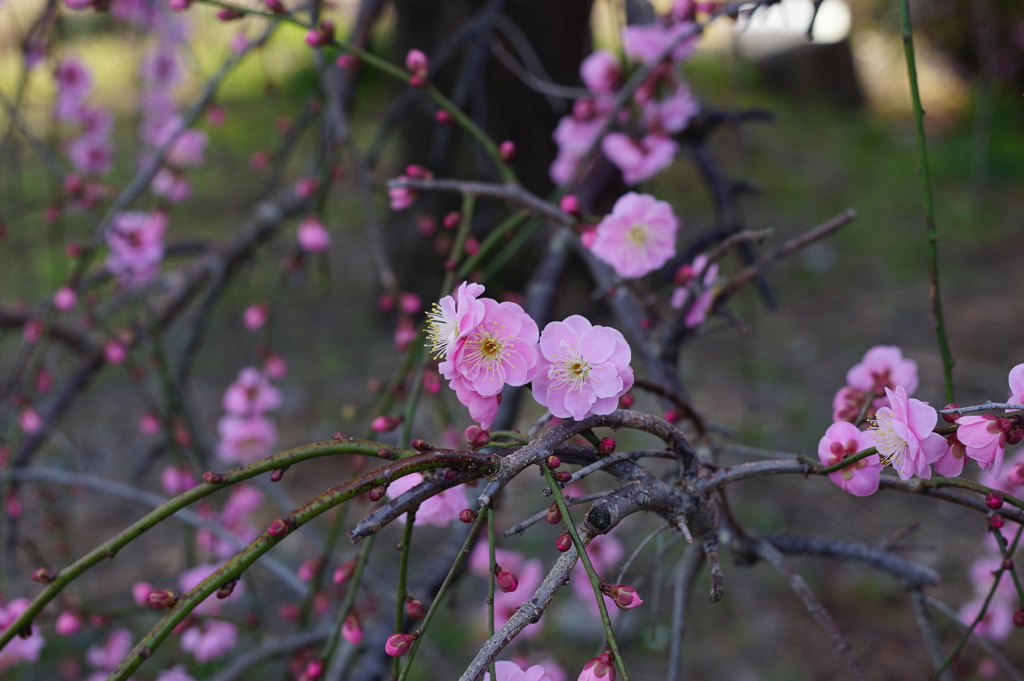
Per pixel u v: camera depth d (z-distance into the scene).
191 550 1.38
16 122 1.41
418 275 2.90
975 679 1.52
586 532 0.75
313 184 1.45
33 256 3.14
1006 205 3.99
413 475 0.80
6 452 1.37
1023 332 2.77
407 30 2.80
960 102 5.49
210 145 3.98
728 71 4.74
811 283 3.28
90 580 1.83
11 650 1.06
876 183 4.30
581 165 1.11
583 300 2.64
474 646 1.68
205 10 1.73
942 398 2.41
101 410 2.55
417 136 2.82
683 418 0.86
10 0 1.59
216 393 2.57
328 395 2.60
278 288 1.41
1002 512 0.79
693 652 1.65
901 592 1.77
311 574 1.03
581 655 1.64
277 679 1.57
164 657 1.61
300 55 3.72
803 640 1.67
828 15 5.69
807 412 2.39
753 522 1.93
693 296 0.92
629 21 1.45
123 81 3.01
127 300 1.58
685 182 3.89
